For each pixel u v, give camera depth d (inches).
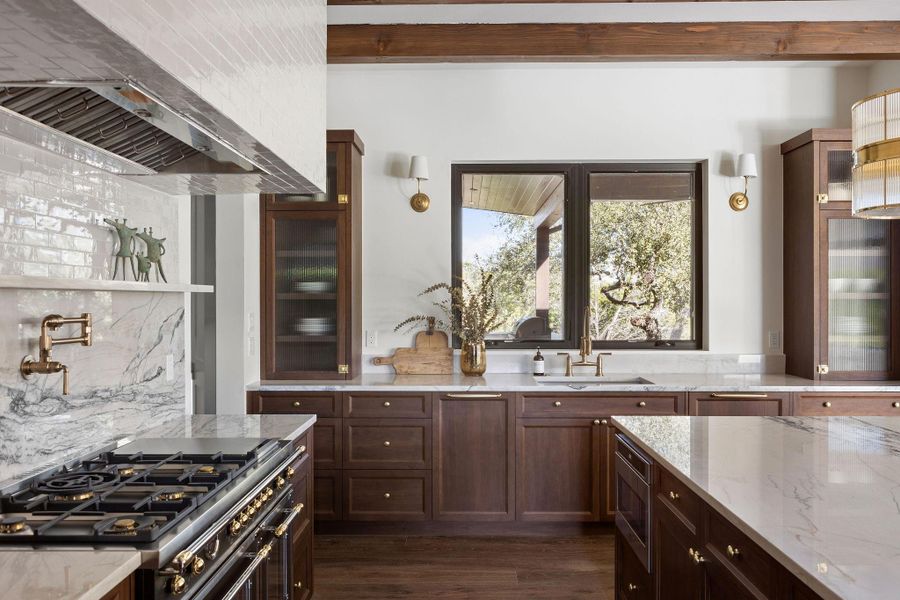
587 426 129.8
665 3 116.0
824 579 37.6
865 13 120.6
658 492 73.6
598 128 150.8
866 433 80.6
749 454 69.3
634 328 155.5
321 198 138.9
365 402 130.0
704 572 59.2
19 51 37.4
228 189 89.2
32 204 64.3
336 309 137.7
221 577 55.7
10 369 61.4
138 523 48.4
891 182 63.9
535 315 155.5
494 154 151.0
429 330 148.9
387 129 151.0
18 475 62.2
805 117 150.1
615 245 155.8
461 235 155.2
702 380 138.2
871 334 136.2
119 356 80.5
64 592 37.5
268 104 63.6
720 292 150.9
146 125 63.2
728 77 150.3
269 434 84.9
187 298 99.4
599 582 108.8
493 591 105.3
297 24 75.2
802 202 140.9
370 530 132.0
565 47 124.3
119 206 80.5
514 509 129.9
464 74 150.9
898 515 49.0
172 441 79.7
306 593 95.6
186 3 43.7
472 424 129.8
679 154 150.7
